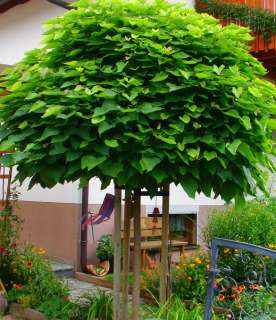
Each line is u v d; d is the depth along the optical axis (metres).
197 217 9.25
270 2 8.63
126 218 4.17
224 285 5.23
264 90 3.53
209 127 3.24
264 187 3.84
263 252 3.29
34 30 7.85
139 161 3.10
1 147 3.28
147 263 7.66
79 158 3.17
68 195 8.00
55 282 5.98
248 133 3.30
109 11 3.46
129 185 3.35
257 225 6.38
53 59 3.52
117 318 3.83
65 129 3.11
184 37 3.40
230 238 6.32
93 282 7.37
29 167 3.37
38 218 8.47
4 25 8.02
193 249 9.02
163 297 4.41
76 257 7.80
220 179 3.39
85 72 3.23
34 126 3.26
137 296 3.93
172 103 3.22
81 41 3.44
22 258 6.52
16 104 3.46
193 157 3.09
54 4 7.61
